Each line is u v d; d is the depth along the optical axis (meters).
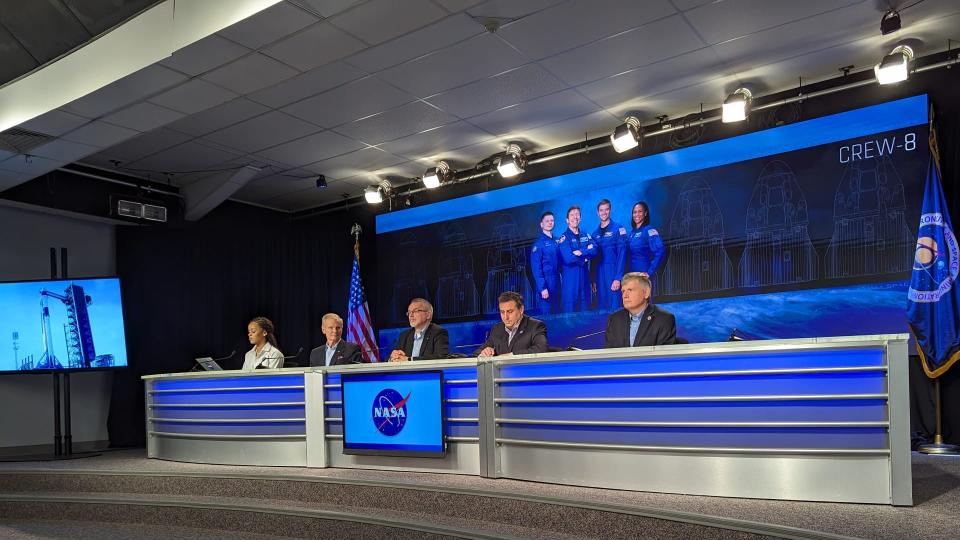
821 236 5.76
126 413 7.49
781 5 4.57
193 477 4.47
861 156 5.63
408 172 7.87
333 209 8.79
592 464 3.45
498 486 3.52
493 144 7.11
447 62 5.22
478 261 7.68
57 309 6.44
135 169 7.49
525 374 3.72
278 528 3.93
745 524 2.60
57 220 7.42
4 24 4.95
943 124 5.31
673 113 6.43
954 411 5.09
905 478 2.80
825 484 2.91
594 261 6.92
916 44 5.16
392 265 8.29
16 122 5.36
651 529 2.86
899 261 5.40
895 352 2.83
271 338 5.71
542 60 5.26
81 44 4.99
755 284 6.05
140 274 7.82
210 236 8.25
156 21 4.53
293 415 4.59
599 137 6.98
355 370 4.32
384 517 3.55
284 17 4.05
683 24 4.79
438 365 3.99
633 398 3.32
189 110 5.27
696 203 6.40
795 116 5.95
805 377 2.97
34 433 7.16
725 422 3.10
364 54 5.02
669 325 3.93
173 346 7.86
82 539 4.07
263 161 7.32
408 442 4.07
